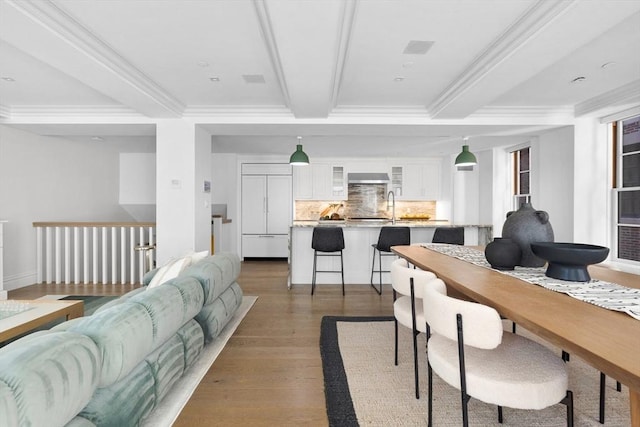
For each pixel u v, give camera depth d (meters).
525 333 3.11
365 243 5.22
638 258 4.03
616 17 2.04
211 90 3.73
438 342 1.68
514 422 1.83
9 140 4.80
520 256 2.07
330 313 3.79
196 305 2.30
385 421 1.85
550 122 4.39
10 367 0.98
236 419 1.88
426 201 8.46
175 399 2.04
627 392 2.11
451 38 2.55
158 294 1.88
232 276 3.24
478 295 1.52
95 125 4.55
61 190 5.72
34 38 2.31
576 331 1.07
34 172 5.21
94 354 1.27
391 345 2.88
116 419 1.45
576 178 4.43
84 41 2.47
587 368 2.43
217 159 7.66
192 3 2.12
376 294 4.62
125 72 3.01
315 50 2.45
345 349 2.80
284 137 5.86
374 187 8.41
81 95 3.89
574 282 1.71
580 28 2.17
